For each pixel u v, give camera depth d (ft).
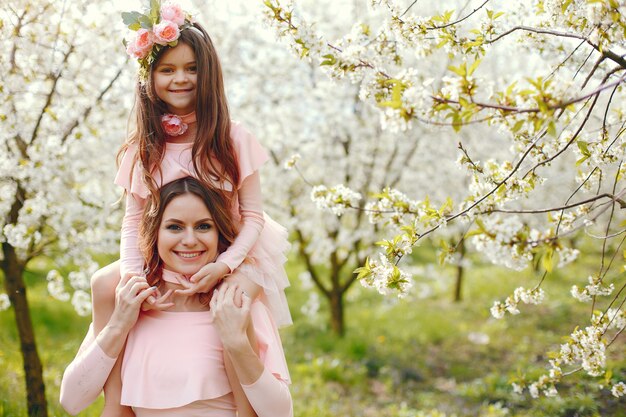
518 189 7.86
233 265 7.73
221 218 7.87
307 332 26.73
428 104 5.69
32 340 13.44
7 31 11.69
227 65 21.88
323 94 22.65
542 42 9.23
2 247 13.58
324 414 16.99
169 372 7.32
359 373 21.33
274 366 7.89
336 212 9.09
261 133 23.43
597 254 37.24
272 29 7.80
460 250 31.22
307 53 7.74
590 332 8.21
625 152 7.64
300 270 39.86
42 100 14.10
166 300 7.89
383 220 8.82
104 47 14.07
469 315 28.76
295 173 24.25
